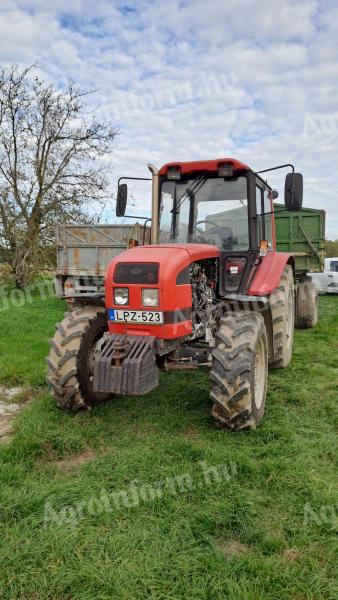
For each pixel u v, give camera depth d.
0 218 14.85
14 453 3.15
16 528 2.34
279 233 9.07
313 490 2.66
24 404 4.33
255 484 2.78
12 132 14.72
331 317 9.00
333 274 13.96
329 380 4.77
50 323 8.11
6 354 5.81
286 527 2.38
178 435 3.45
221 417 3.40
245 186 4.32
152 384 3.30
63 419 3.73
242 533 2.34
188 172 4.37
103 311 4.02
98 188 15.49
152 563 2.11
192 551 2.20
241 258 4.34
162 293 3.32
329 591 1.96
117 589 1.96
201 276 4.03
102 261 9.56
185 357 3.71
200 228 4.47
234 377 3.28
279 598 1.94
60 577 2.02
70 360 3.70
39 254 14.66
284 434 3.43
